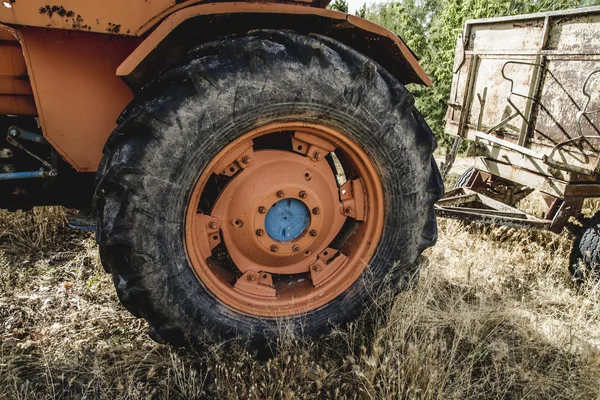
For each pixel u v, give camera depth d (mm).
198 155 1828
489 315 2582
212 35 2031
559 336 2527
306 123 1995
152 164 1745
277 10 1831
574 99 3117
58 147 2012
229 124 1836
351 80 1939
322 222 2244
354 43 2236
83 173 2486
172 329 2012
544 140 3385
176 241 1907
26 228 3465
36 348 2271
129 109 1891
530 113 3457
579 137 2957
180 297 1969
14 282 2896
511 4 7934
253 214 2078
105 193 1771
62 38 1903
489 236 3916
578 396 2090
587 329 2607
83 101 1999
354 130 2049
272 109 1881
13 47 2115
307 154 2137
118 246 1817
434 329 2340
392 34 2057
